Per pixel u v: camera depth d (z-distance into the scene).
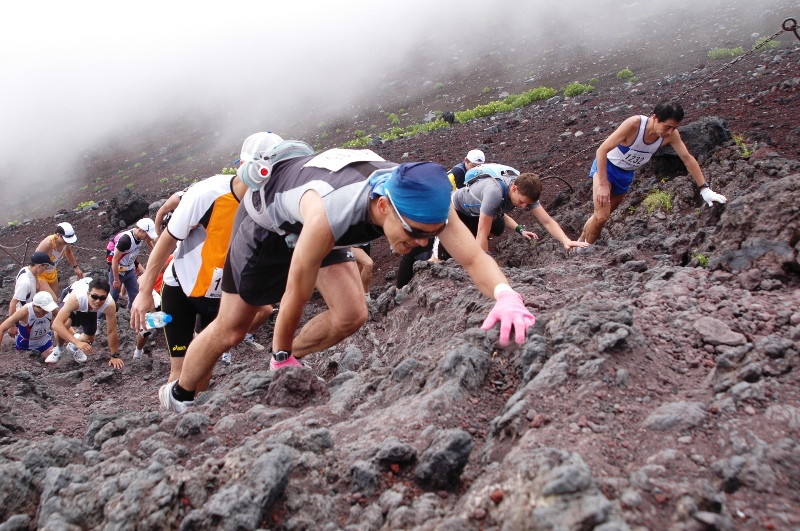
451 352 3.17
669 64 17.44
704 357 2.99
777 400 2.49
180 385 3.73
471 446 2.47
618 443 2.40
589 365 2.80
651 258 5.18
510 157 11.14
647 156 6.17
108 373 6.93
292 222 2.96
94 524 2.40
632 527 1.92
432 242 6.38
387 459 2.53
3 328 7.85
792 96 8.95
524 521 1.93
